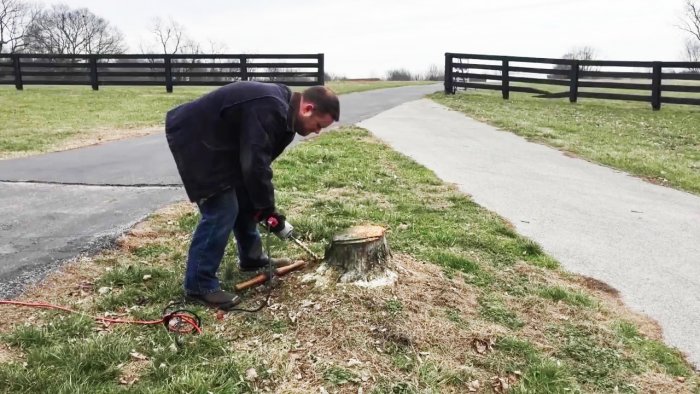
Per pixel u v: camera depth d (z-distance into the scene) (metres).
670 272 4.63
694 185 7.77
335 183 6.65
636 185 7.72
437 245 4.75
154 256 4.28
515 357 3.12
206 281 3.48
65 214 5.27
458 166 8.23
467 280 4.07
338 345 3.09
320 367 2.92
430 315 3.39
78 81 20.03
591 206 6.49
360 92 21.89
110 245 4.44
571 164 8.87
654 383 3.04
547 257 4.79
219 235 3.42
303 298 3.50
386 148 9.20
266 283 3.75
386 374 2.90
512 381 2.94
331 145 9.11
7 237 4.61
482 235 5.12
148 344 3.06
